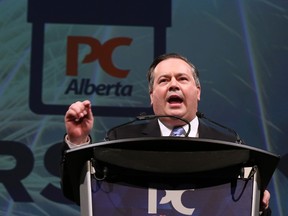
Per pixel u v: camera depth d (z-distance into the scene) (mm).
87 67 4824
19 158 4633
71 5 4910
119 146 1924
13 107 4715
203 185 1976
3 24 4836
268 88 4824
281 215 4590
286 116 4789
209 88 4816
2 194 4566
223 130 4758
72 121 2201
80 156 1959
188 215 1945
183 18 4930
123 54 4867
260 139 4762
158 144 1914
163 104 2730
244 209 1944
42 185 4609
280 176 4652
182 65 2775
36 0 4902
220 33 4910
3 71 4762
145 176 1975
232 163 1946
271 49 4891
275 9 4938
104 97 4785
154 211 1946
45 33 4855
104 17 4914
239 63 4863
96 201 1944
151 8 4934
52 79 4785
